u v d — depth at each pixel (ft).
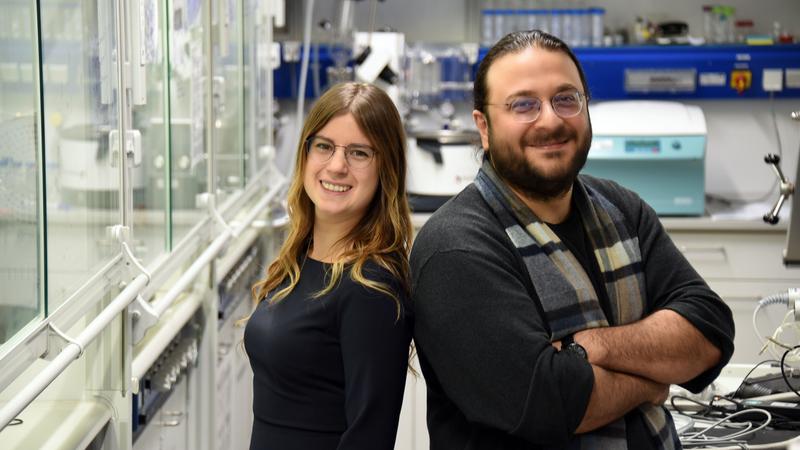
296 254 6.12
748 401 7.43
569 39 15.35
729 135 15.79
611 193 6.29
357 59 14.47
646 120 13.88
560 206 5.93
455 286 5.48
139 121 6.99
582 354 5.46
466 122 15.94
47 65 5.16
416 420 12.25
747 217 13.93
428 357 5.63
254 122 11.91
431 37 15.90
